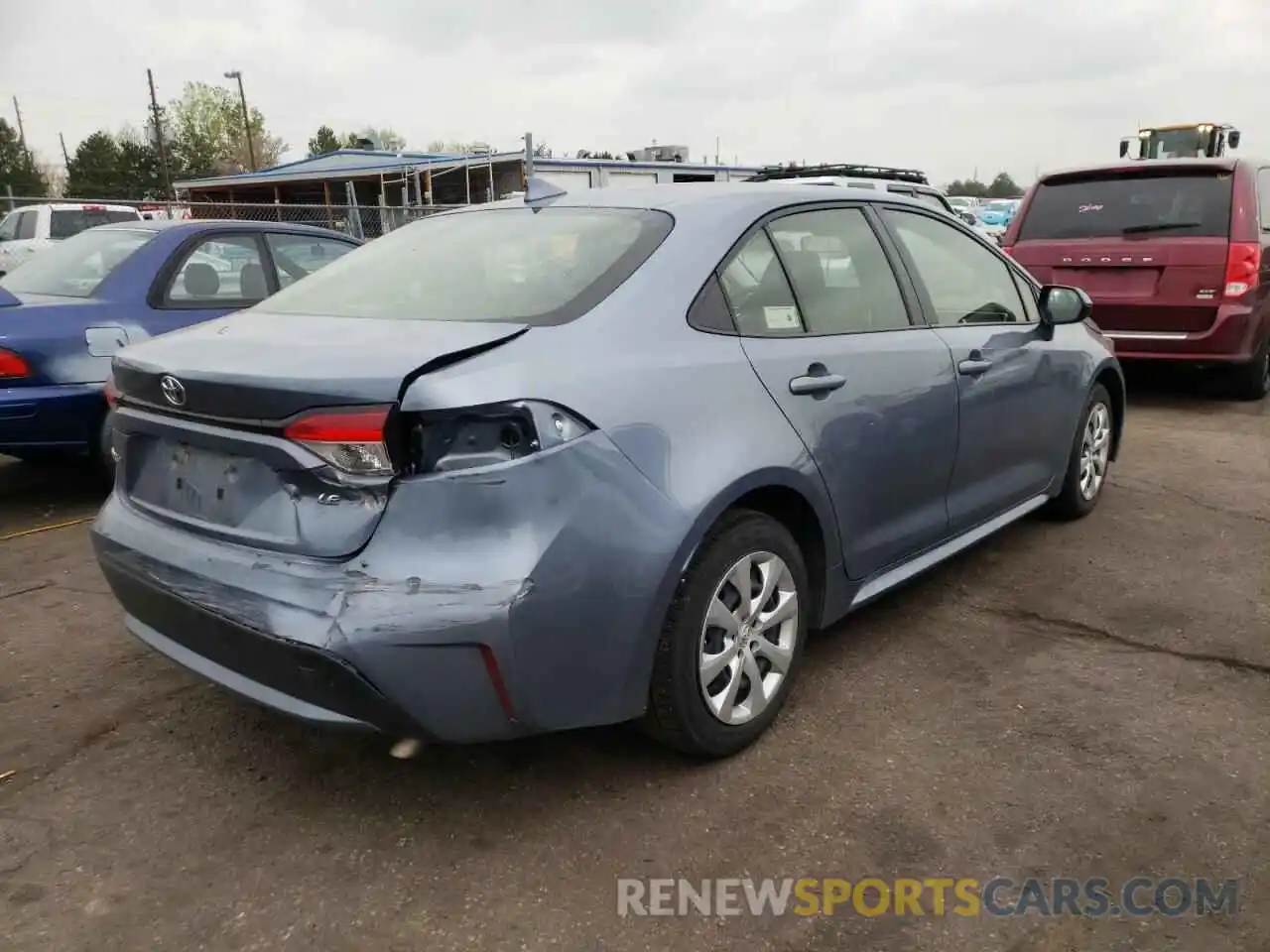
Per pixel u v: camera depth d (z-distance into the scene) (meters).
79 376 5.21
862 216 3.66
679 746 2.85
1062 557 4.55
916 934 2.28
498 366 2.41
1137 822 2.64
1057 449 4.62
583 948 2.25
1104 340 5.14
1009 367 4.10
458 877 2.49
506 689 2.37
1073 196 7.90
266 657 2.43
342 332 2.72
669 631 2.70
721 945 2.25
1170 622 3.86
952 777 2.86
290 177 30.14
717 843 2.60
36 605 4.19
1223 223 7.29
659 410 2.63
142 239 5.93
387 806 2.78
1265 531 4.89
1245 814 2.67
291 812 2.76
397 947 2.26
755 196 3.29
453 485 2.31
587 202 3.38
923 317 3.73
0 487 6.02
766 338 3.05
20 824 2.71
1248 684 3.37
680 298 2.87
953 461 3.79
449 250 3.29
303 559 2.43
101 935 2.30
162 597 2.64
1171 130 18.23
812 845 2.58
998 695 3.32
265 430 2.44
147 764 3.00
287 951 2.25
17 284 5.94
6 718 3.26
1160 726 3.11
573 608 2.42
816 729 3.12
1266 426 7.24
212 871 2.52
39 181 70.50
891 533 3.52
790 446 2.96
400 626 2.28
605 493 2.47
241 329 2.93
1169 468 6.06
